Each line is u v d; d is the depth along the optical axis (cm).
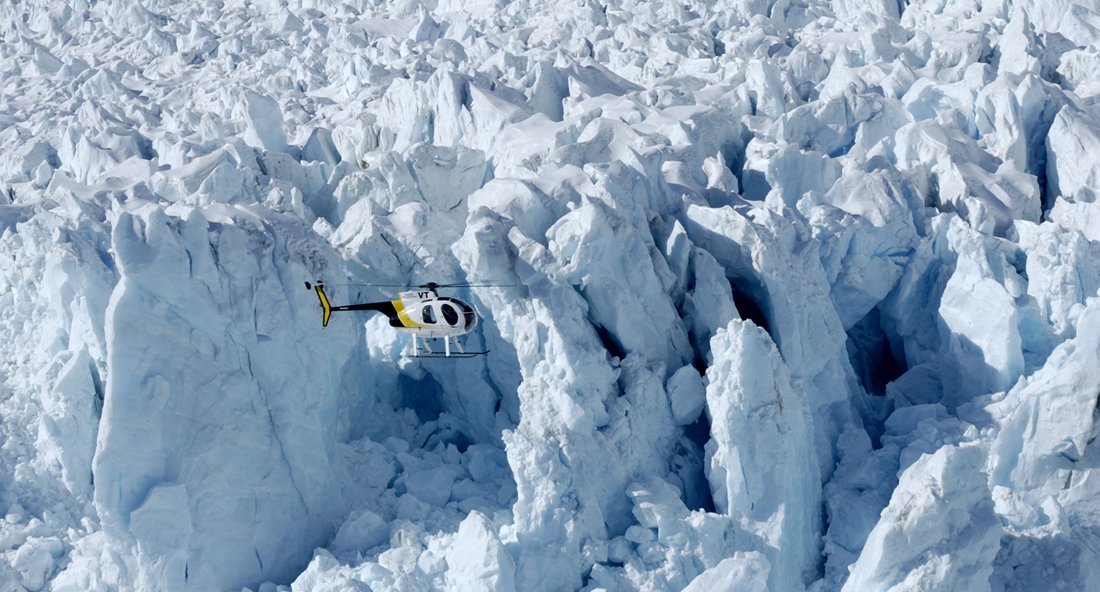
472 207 2030
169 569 1636
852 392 2056
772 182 2325
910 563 1540
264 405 1744
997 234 2294
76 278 1841
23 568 1695
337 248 2039
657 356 1870
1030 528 1723
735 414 1736
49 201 2438
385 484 1898
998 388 2009
